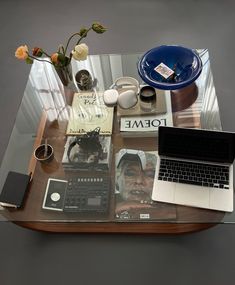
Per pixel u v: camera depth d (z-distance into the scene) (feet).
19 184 3.94
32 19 8.11
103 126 4.38
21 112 4.90
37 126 4.63
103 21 7.82
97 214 3.77
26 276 4.37
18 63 7.12
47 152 4.20
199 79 4.81
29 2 8.52
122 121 4.37
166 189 3.72
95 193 3.84
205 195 3.62
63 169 4.10
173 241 4.43
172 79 4.59
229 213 3.54
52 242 4.59
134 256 4.38
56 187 3.95
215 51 6.79
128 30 7.55
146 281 4.19
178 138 3.70
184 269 4.23
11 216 3.84
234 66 6.44
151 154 4.06
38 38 7.65
